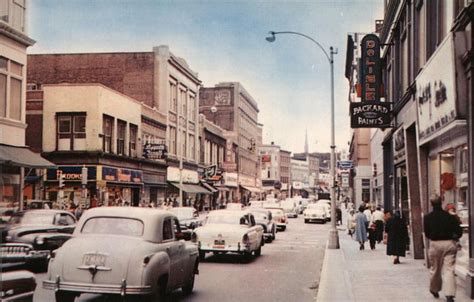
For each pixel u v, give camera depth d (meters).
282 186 159.75
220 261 20.41
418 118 17.47
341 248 24.98
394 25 24.61
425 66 15.91
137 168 47.59
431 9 17.14
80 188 40.03
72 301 10.37
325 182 154.75
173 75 59.41
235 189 92.25
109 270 9.88
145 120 50.34
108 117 42.53
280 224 39.84
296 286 14.77
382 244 27.00
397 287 13.55
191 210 29.81
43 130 40.66
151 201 51.41
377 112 24.67
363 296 12.25
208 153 75.19
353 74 51.91
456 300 11.41
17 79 31.66
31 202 31.50
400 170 24.45
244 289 14.11
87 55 58.12
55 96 40.78
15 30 30.73
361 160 60.28
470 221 11.86
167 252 10.91
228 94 97.81
